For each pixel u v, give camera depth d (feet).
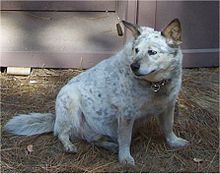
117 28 12.28
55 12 14.07
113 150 9.39
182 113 10.63
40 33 13.14
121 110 8.93
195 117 10.53
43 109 10.82
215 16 12.51
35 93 11.45
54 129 9.69
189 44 12.55
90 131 9.51
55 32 13.17
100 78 9.21
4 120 10.42
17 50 12.30
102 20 13.74
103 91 9.12
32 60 12.32
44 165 9.09
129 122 8.96
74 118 9.41
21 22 13.57
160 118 9.56
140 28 8.66
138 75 8.30
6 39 12.78
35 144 9.66
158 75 8.54
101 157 9.30
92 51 12.39
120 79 8.88
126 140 9.07
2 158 9.25
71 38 12.91
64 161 9.19
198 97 11.32
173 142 9.62
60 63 12.39
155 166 9.10
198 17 12.42
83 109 9.41
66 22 13.64
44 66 12.41
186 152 9.48
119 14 13.55
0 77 12.13
